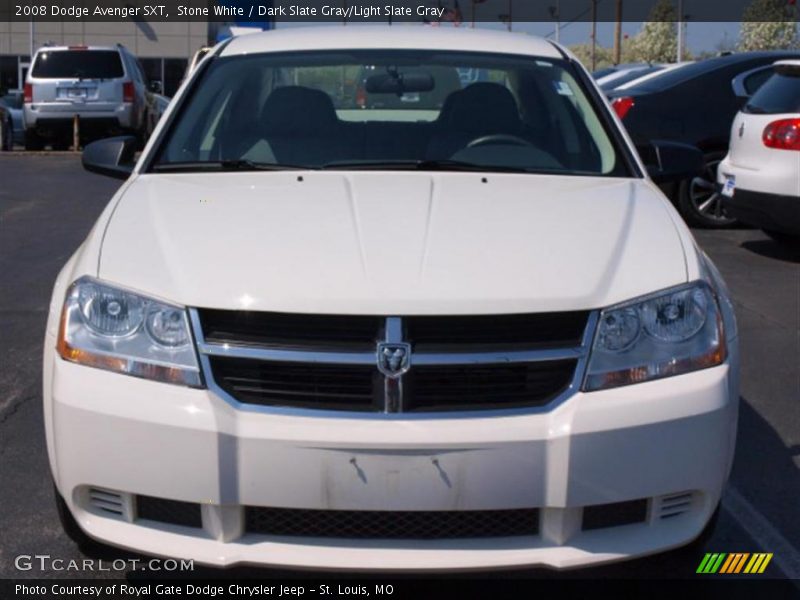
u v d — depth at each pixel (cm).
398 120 446
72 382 298
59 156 1719
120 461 292
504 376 290
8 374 561
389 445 282
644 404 292
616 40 3700
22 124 2009
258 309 290
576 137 430
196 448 285
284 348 289
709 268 340
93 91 1809
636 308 300
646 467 292
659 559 357
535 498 288
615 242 324
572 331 296
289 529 294
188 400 288
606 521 299
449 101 448
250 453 284
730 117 1005
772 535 382
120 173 454
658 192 387
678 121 998
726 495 416
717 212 1016
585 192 374
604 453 288
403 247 313
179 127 430
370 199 355
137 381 294
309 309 288
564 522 291
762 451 464
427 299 289
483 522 293
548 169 412
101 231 336
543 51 480
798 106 809
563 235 326
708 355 305
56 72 1814
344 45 473
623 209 353
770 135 820
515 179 392
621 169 412
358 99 454
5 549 367
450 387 289
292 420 286
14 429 481
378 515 291
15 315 679
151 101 2062
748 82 1016
